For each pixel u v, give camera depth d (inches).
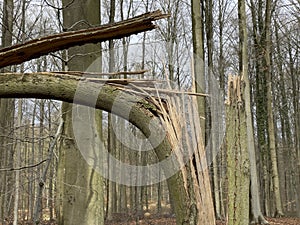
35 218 102.0
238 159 67.9
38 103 474.6
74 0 157.5
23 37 235.5
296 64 751.1
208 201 64.2
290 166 841.5
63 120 149.3
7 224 336.5
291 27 701.3
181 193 64.2
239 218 65.6
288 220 513.3
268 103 558.3
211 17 525.7
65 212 156.1
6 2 302.8
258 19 587.2
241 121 69.0
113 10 429.1
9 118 449.4
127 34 72.4
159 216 460.8
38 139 147.6
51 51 73.1
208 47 506.6
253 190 389.7
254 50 613.0
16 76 72.2
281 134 855.7
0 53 70.1
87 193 152.7
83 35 70.4
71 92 71.6
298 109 749.9
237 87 70.6
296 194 759.7
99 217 156.6
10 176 352.8
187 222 63.2
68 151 154.6
